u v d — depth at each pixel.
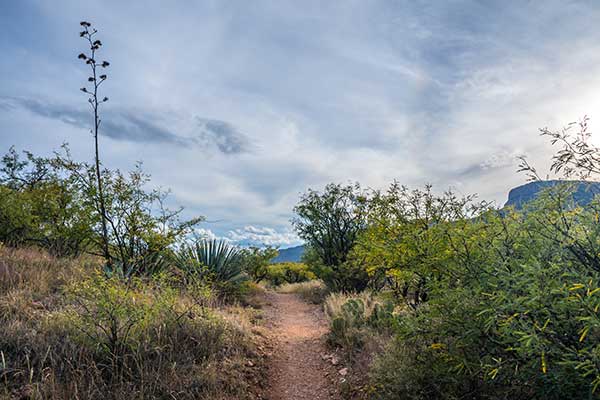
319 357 6.73
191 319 6.00
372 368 4.82
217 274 11.02
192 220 9.56
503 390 3.39
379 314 7.18
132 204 9.12
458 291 3.51
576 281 2.67
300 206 16.14
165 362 4.69
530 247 3.26
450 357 3.66
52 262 8.15
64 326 4.72
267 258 22.09
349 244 14.49
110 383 4.05
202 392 4.43
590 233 2.89
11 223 10.09
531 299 2.62
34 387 3.63
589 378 2.54
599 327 2.36
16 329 4.48
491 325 3.10
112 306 4.57
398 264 4.93
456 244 3.84
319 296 15.30
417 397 3.82
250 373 5.48
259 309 11.88
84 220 9.23
